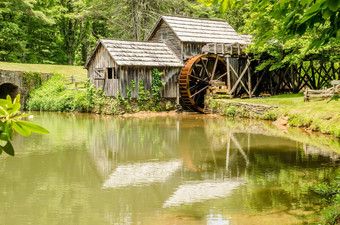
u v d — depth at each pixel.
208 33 29.67
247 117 23.03
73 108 29.62
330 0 2.45
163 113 26.56
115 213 7.18
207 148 13.55
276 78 30.81
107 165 11.16
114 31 46.22
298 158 11.61
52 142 15.12
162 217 6.94
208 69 29.19
